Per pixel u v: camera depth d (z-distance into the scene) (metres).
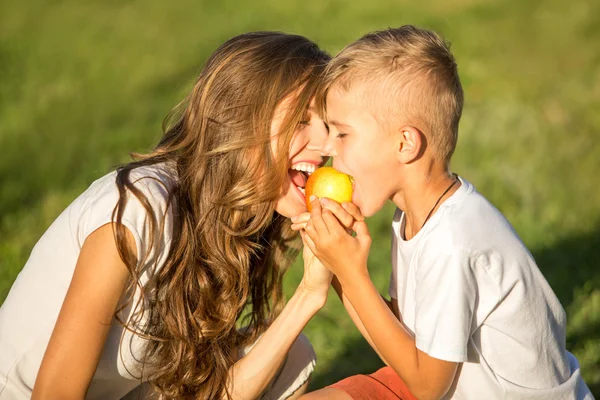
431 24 20.72
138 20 23.23
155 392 5.61
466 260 4.79
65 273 5.06
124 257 4.86
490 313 4.94
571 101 15.19
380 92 5.04
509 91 15.85
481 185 11.56
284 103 5.22
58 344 4.86
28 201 11.79
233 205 5.27
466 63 17.62
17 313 5.14
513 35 19.66
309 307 5.48
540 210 10.82
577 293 8.47
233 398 5.42
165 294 5.20
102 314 4.90
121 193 4.94
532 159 12.43
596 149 12.83
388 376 5.54
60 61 19.52
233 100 5.24
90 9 24.58
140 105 16.36
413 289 5.10
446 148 5.20
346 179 5.15
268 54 5.29
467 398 5.07
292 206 5.49
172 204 5.17
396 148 5.09
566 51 18.36
